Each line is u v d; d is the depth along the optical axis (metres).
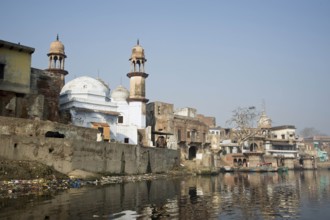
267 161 76.31
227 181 34.16
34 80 35.53
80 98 44.66
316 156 100.06
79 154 26.98
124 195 18.72
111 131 46.28
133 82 52.50
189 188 24.56
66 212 12.66
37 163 22.86
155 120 58.12
